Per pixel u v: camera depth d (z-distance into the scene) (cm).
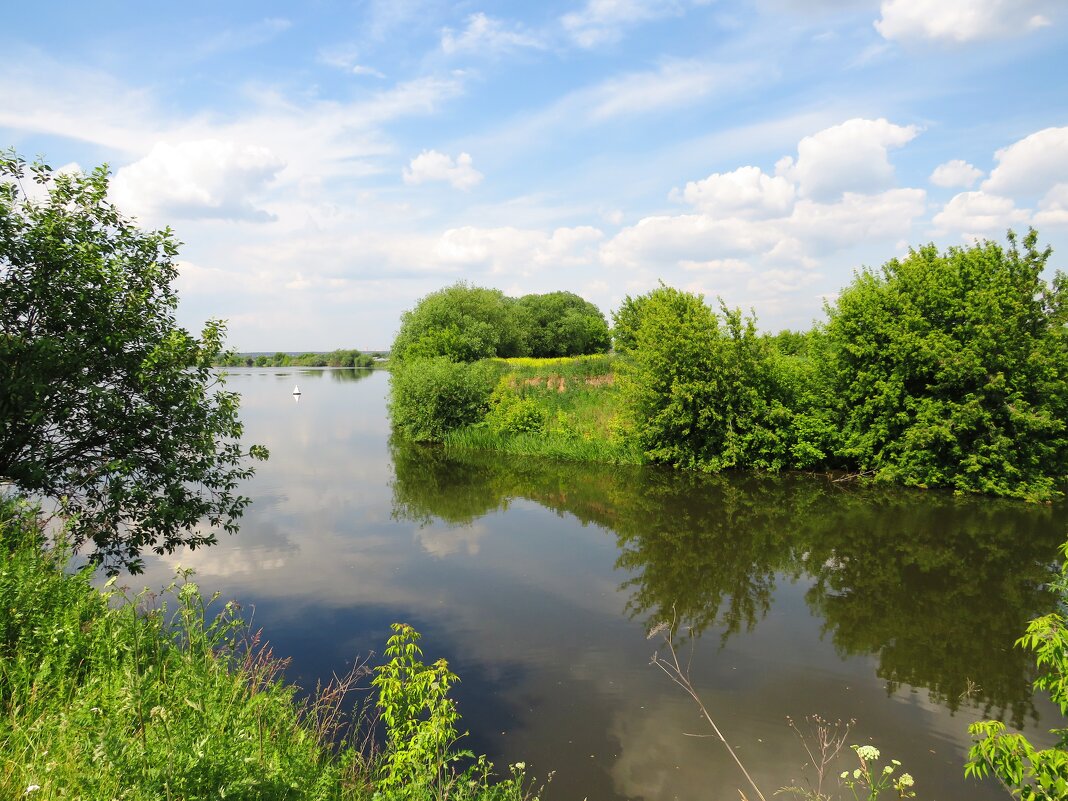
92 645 495
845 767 611
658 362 2150
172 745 338
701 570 1170
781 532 1394
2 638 471
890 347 1798
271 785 348
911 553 1240
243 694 530
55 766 339
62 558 617
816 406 2061
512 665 819
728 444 2089
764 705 725
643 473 2138
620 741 657
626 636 905
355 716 679
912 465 1794
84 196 827
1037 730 670
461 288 6412
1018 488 1667
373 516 1590
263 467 2284
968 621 941
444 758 480
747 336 2112
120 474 799
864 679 783
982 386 1695
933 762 618
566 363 4419
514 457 2522
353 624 938
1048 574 1120
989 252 1775
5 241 737
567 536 1402
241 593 1057
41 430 798
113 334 796
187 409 869
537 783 588
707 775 601
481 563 1223
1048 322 1747
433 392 2983
